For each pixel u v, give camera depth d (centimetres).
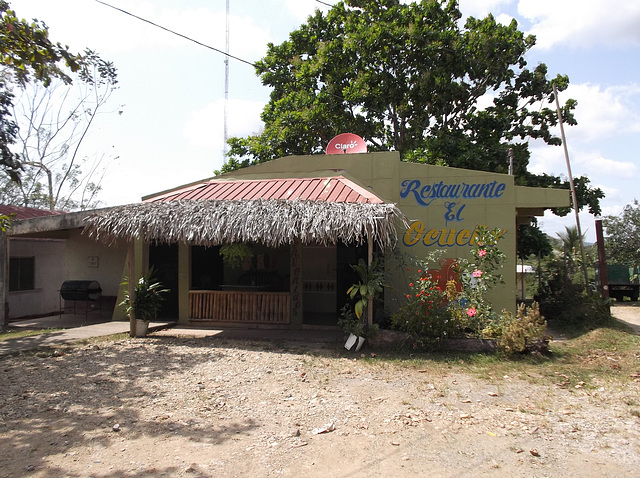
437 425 536
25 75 914
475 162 1927
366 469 430
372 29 2036
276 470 427
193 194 1216
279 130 2234
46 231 1388
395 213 973
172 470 423
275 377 740
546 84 2167
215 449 470
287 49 2498
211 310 1217
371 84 2117
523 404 609
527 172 2064
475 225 1144
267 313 1186
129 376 738
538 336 857
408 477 415
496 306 1112
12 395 638
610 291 2495
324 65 2181
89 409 585
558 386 682
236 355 888
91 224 1088
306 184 1205
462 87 2130
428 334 912
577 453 461
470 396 645
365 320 964
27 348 937
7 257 1378
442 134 2059
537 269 1588
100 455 454
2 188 2870
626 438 495
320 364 822
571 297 1276
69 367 793
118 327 1202
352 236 947
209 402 615
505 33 2077
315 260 1338
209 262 1297
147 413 572
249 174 1316
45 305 1734
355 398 637
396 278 1159
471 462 443
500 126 2141
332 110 2194
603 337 990
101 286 1480
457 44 2042
